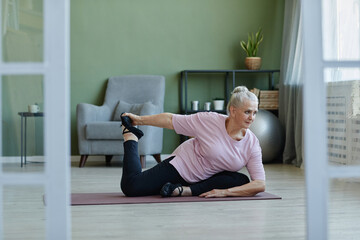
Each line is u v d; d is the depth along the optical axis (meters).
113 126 4.97
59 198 1.32
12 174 1.34
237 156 2.89
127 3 5.84
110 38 5.82
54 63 1.32
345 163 1.44
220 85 5.95
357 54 1.54
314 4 1.36
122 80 5.60
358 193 2.70
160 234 1.93
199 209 2.51
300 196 2.98
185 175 2.97
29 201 1.87
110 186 3.53
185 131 2.91
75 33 5.78
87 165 5.26
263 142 5.17
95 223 2.16
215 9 5.95
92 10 5.80
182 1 5.91
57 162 1.32
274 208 2.54
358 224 2.12
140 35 5.86
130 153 2.97
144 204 2.68
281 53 5.68
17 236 1.89
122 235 1.92
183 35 5.92
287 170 4.67
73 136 5.80
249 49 5.77
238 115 2.75
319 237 1.36
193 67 5.93
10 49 1.35
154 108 5.11
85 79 5.79
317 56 1.37
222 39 5.96
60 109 1.32
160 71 5.89
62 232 1.32
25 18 1.37
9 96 1.63
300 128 4.98
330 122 1.39
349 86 1.87
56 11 1.31
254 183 2.91
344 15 1.91
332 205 2.46
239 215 2.35
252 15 5.97
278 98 5.67
